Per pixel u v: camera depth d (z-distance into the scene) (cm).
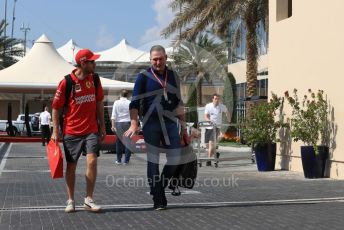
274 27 1528
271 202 872
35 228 660
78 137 758
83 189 1029
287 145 1447
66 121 756
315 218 723
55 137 755
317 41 1315
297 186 1097
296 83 1409
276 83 1514
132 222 697
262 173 1384
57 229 654
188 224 683
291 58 1435
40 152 2280
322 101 1277
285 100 1451
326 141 1273
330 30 1262
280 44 1494
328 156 1263
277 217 731
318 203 861
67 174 767
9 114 3325
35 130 3581
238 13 2508
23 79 3322
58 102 750
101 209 767
